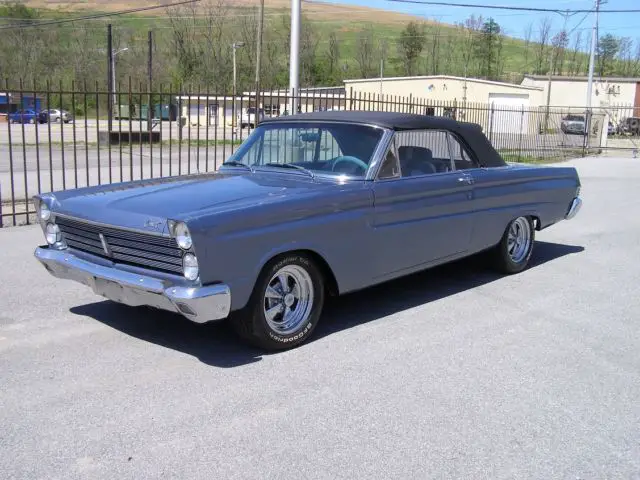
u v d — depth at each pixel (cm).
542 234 956
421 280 679
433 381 427
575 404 401
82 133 3169
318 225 466
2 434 345
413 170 559
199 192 473
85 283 469
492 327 536
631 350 493
